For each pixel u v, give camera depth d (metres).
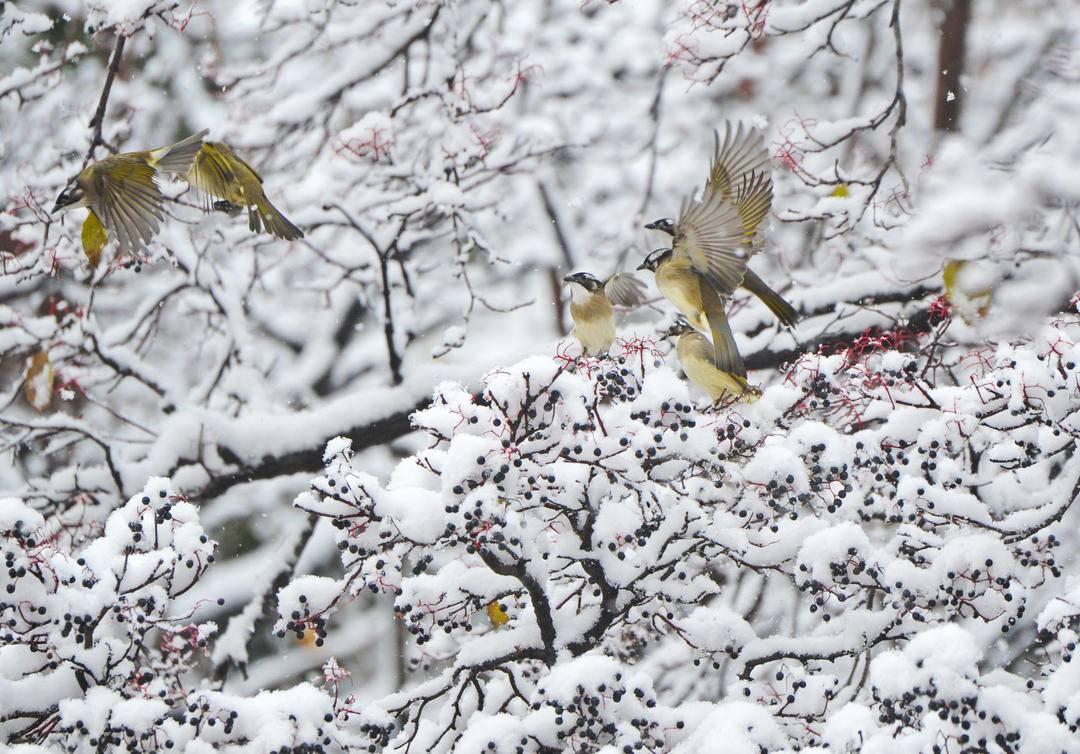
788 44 17.27
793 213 13.09
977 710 6.48
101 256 13.79
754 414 8.88
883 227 13.20
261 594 15.52
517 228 19.08
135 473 13.83
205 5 15.46
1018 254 12.36
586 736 7.35
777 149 13.14
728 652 8.68
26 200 13.15
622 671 7.20
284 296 19.27
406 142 16.58
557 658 8.59
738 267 8.50
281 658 17.31
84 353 15.40
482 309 18.81
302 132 15.96
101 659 7.51
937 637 6.52
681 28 13.50
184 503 8.05
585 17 18.45
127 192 7.84
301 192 15.05
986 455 9.48
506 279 19.25
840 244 15.15
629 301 12.66
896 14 13.21
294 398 18.30
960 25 16.33
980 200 12.27
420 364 14.47
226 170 8.62
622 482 7.97
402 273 15.06
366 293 16.83
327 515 7.59
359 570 7.99
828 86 17.70
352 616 17.53
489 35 17.61
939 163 13.39
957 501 8.64
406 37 15.44
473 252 16.06
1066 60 16.27
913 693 6.41
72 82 16.78
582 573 8.86
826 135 13.10
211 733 7.30
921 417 8.63
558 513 8.23
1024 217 12.27
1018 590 8.24
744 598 13.88
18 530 7.21
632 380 7.61
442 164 14.49
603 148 18.12
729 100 17.97
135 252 7.78
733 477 8.21
